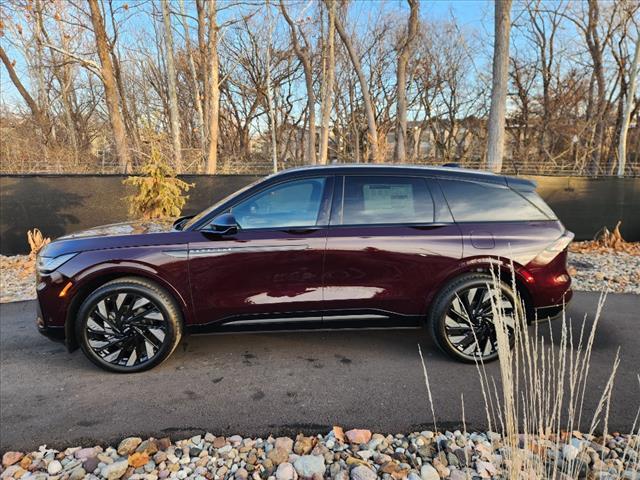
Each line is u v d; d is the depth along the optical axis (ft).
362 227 10.56
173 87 42.27
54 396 9.59
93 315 10.33
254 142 102.94
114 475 7.04
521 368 10.57
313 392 9.70
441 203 10.86
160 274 10.26
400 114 52.34
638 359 11.07
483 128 94.43
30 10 42.34
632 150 63.46
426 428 8.32
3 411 9.01
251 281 10.41
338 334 13.07
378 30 83.15
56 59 62.03
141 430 8.34
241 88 90.99
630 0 49.37
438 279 10.57
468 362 10.88
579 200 27.89
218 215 10.67
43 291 10.27
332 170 11.02
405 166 11.28
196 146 72.02
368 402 9.25
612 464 6.84
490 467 7.07
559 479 6.61
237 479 6.98
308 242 10.34
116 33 60.39
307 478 6.99
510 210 10.97
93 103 80.33
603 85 65.41
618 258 23.58
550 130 76.02
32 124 60.59
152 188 23.77
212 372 10.68
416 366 10.89
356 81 83.76
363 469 7.05
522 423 8.36
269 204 10.73
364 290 10.57
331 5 43.70
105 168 35.73
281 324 10.73
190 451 7.69
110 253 10.24
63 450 7.80
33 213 26.27
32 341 12.80
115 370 10.53
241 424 8.50
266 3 42.24
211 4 39.45
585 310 14.94
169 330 10.42
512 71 82.07
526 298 10.90
